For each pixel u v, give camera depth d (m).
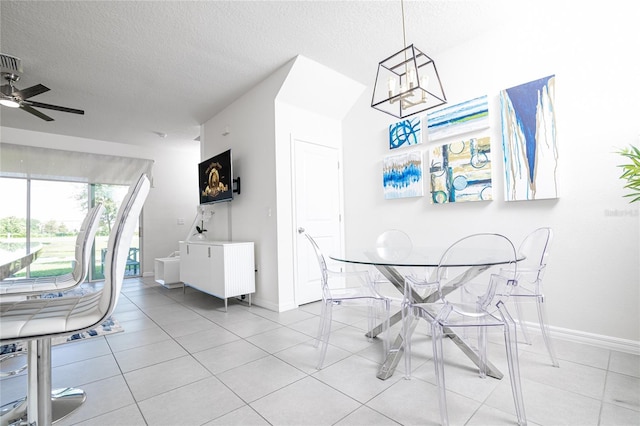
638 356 1.95
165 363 2.03
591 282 2.16
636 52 2.00
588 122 2.17
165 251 6.14
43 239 4.97
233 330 2.67
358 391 1.65
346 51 2.94
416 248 2.60
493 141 2.61
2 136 4.67
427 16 2.45
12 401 1.63
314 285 3.58
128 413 1.48
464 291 2.05
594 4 2.15
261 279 3.47
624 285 2.03
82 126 4.75
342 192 3.92
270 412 1.47
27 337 0.97
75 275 2.23
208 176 4.23
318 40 2.75
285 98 3.34
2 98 2.88
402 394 1.61
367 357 2.08
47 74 3.18
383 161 3.42
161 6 2.26
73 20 2.38
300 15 2.41
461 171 2.75
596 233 2.14
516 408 1.35
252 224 3.63
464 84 2.79
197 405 1.54
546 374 1.76
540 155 2.33
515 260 1.60
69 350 2.27
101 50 2.79
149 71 3.19
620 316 2.05
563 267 2.27
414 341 2.34
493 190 2.60
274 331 2.62
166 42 2.71
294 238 3.40
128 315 3.21
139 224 5.91
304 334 2.54
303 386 1.71
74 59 2.92
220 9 2.31
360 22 2.51
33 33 2.51
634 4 2.01
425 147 3.06
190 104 4.05
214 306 3.54
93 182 5.41
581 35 2.20
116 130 4.98
